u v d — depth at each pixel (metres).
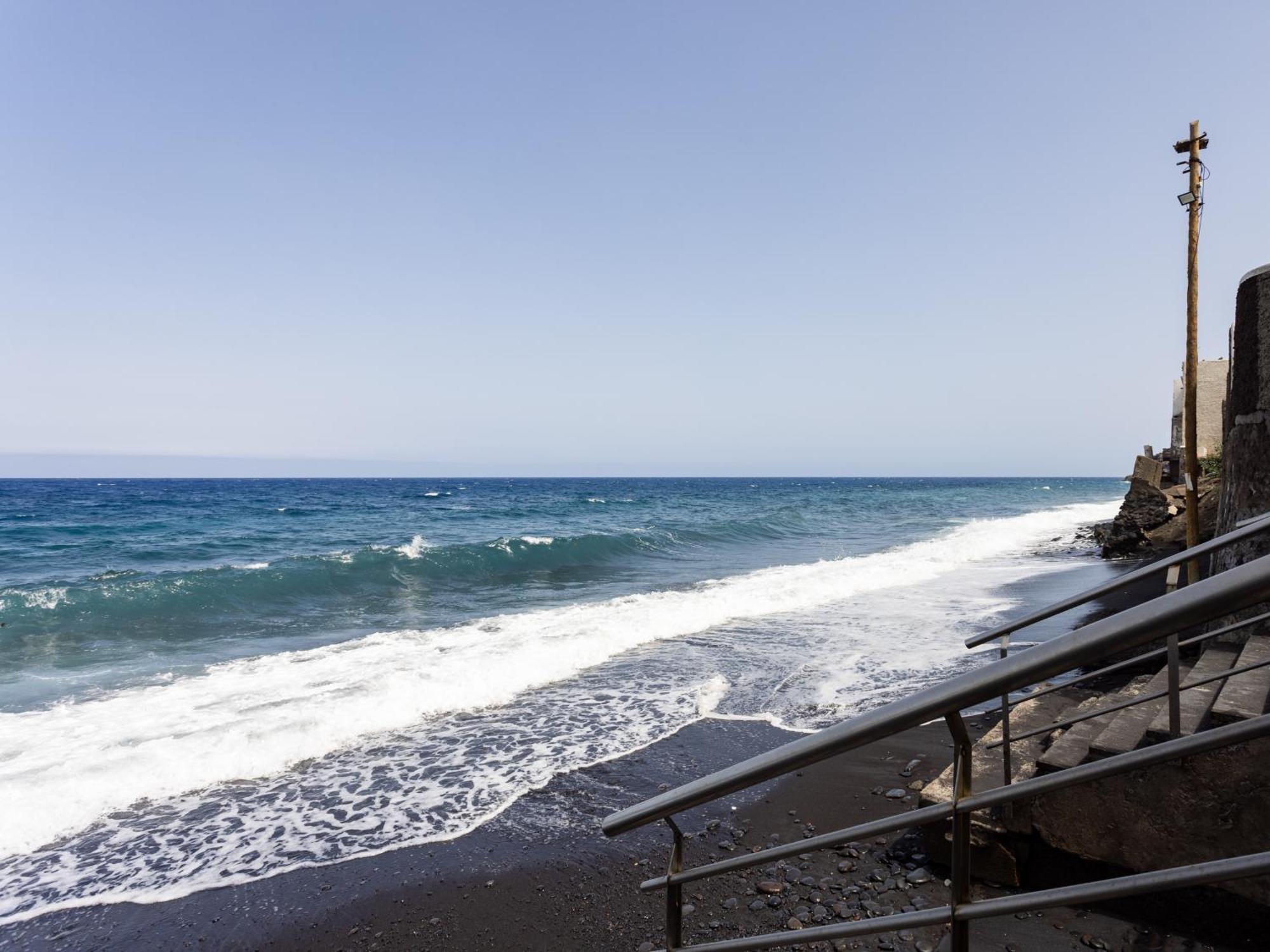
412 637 11.68
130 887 4.88
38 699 8.63
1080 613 11.71
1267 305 4.74
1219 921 3.40
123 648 11.38
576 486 141.25
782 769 1.66
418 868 5.03
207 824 5.68
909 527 36.75
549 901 4.61
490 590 17.08
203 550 25.75
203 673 9.69
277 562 18.03
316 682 9.05
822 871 4.50
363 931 4.39
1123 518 20.77
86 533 31.52
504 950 4.16
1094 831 3.63
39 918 4.57
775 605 14.01
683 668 9.72
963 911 1.37
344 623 13.37
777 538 31.34
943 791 4.20
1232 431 5.15
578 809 5.80
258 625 13.23
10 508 48.00
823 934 1.68
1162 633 1.10
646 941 4.12
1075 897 1.20
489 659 9.96
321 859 5.17
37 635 12.08
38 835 5.52
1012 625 3.86
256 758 6.77
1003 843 3.94
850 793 5.72
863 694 8.25
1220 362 22.59
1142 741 3.55
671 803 1.94
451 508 53.78
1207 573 7.88
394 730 7.66
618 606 14.12
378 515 45.81
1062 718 4.88
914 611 12.98
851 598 14.65
